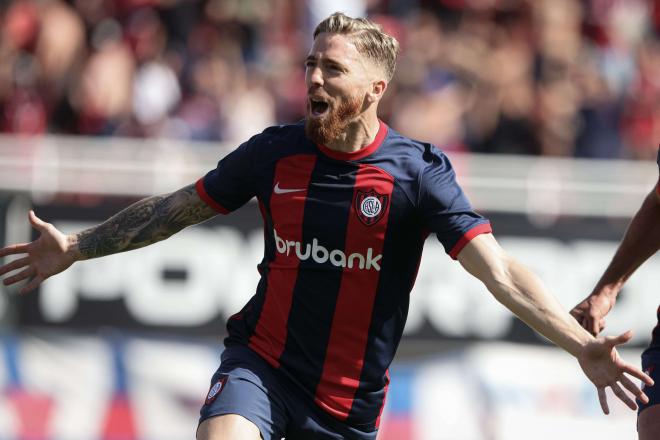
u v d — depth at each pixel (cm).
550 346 2881
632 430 2859
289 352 1583
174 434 2805
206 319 2847
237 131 3600
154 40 3747
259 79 3766
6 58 3556
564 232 2888
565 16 4025
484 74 3709
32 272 1644
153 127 3553
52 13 3634
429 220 1538
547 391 2861
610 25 4144
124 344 2831
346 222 1543
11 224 2797
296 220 1556
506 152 3584
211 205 1617
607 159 3719
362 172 1541
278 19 3938
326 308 1562
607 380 1377
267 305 1598
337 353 1577
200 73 3706
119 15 3734
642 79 4056
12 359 2795
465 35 3844
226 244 2866
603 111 3769
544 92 3731
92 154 2833
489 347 2872
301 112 3741
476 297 2880
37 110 3531
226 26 3831
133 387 2816
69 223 2811
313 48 1530
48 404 2789
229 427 1504
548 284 2875
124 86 3594
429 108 3562
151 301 2847
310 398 1590
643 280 2870
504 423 2836
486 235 1506
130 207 1641
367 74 1522
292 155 1564
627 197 2905
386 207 1537
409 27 3812
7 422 2767
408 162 1548
